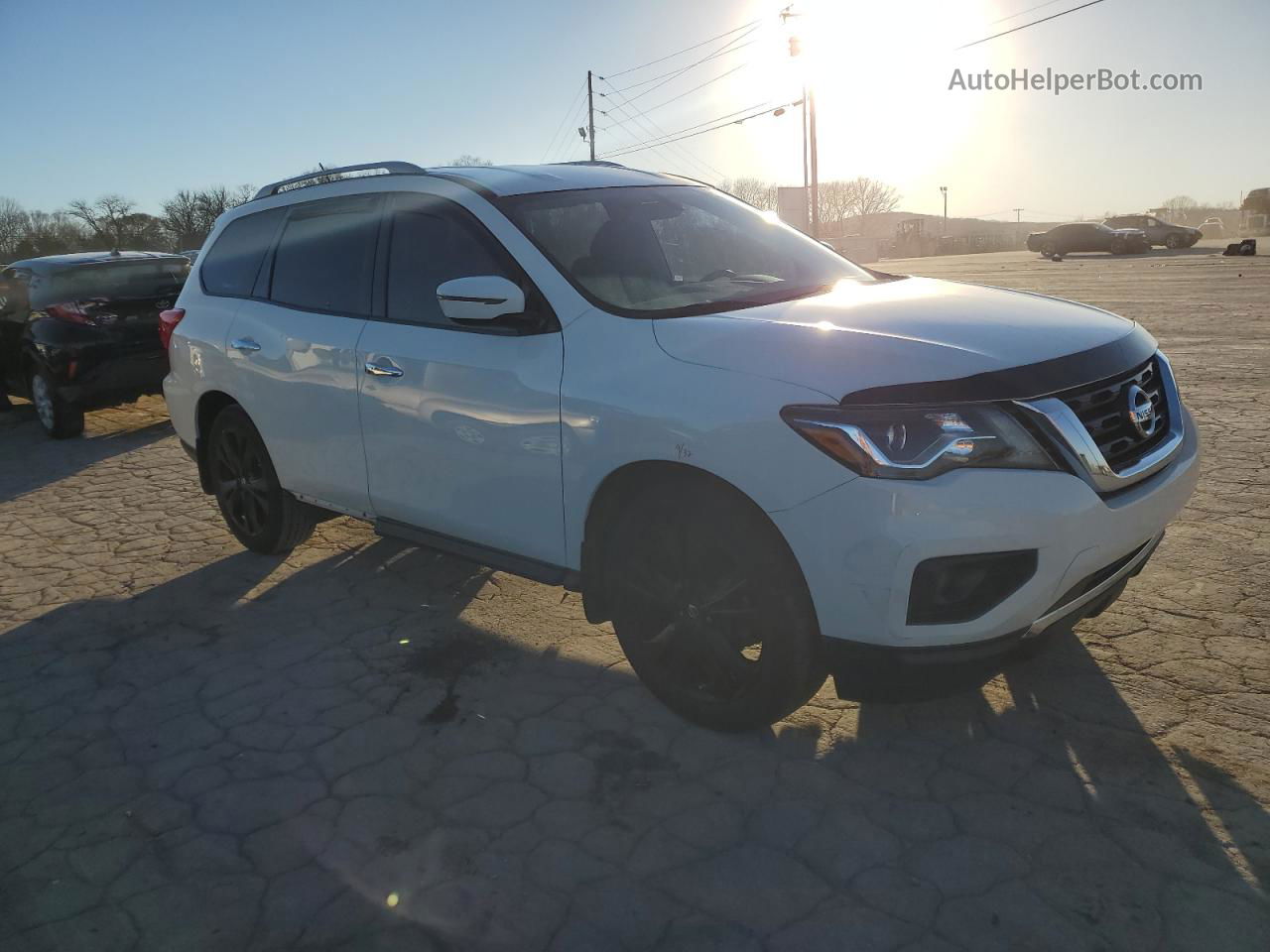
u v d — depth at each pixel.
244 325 4.55
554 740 3.12
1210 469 5.51
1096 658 3.40
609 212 3.66
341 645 3.93
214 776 3.02
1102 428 2.67
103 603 4.52
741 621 2.85
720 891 2.39
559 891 2.42
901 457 2.44
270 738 3.23
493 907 2.37
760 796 2.76
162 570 4.93
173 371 5.18
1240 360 9.05
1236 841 2.45
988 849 2.48
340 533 5.38
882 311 2.98
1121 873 2.36
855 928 2.24
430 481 3.65
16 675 3.80
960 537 2.42
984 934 2.20
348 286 4.05
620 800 2.78
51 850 2.70
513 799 2.81
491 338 3.35
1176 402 3.07
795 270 3.76
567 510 3.16
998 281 22.69
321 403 4.08
